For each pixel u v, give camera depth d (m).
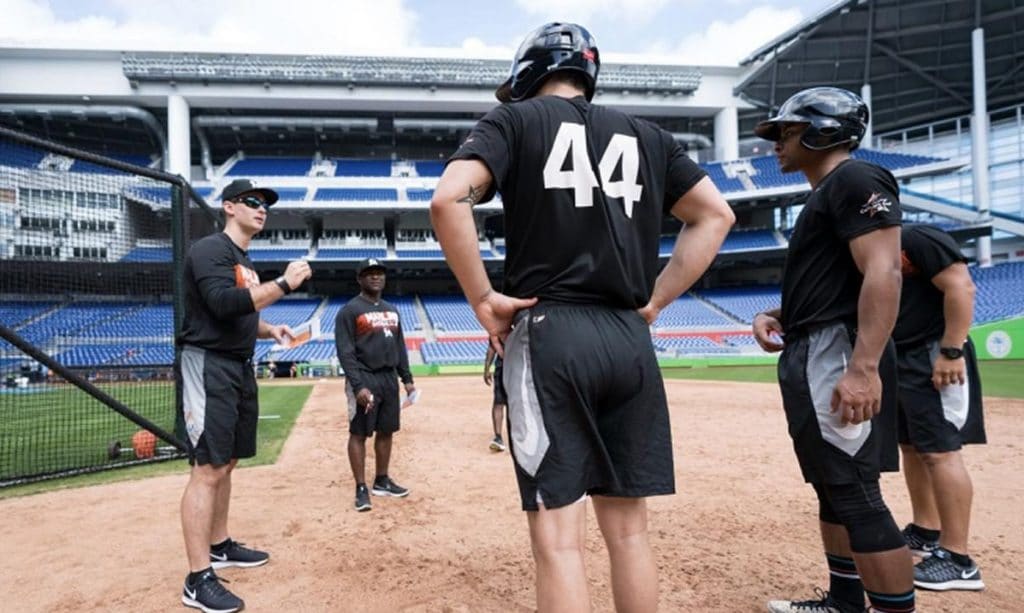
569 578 1.55
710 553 3.42
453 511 4.42
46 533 3.94
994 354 22.88
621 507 1.80
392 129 36.59
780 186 32.22
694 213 1.92
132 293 15.84
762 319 2.75
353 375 4.57
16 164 26.06
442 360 27.25
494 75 33.53
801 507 4.40
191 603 2.82
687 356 26.86
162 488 5.20
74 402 11.48
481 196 1.69
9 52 29.81
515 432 1.67
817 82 33.50
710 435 7.82
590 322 1.65
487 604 2.81
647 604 1.75
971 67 31.45
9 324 16.67
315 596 2.92
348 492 5.04
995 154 34.88
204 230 8.15
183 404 3.08
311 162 37.97
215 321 3.06
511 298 1.65
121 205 14.35
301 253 33.25
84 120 32.38
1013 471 5.41
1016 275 29.72
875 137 38.34
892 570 2.07
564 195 1.67
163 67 30.72
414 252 34.09
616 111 1.86
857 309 2.20
